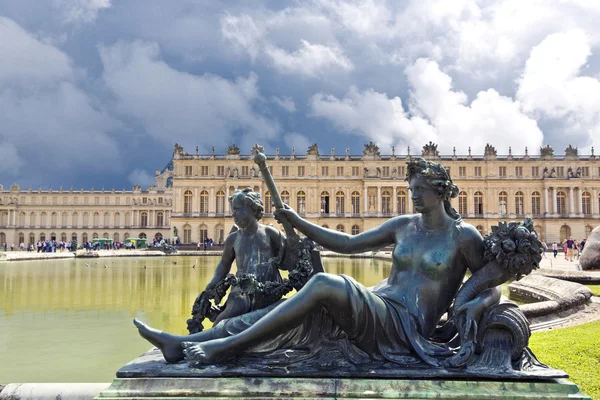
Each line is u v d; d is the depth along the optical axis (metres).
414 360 3.89
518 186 95.88
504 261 4.05
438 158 96.94
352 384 3.52
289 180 97.06
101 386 4.73
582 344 7.50
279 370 3.67
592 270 23.08
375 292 4.32
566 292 13.33
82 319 13.17
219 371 3.64
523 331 3.83
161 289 20.44
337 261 45.16
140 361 4.02
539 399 3.41
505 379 3.57
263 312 4.24
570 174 94.94
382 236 4.63
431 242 4.31
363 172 97.31
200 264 42.47
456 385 3.52
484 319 3.92
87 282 23.94
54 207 125.94
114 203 126.81
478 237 4.29
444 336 4.52
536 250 4.04
